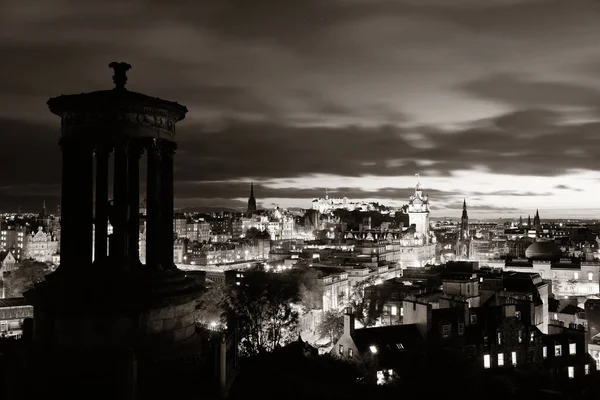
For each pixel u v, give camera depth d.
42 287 36.47
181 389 32.75
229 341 39.81
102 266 36.16
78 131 36.56
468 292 130.50
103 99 35.75
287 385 49.38
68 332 34.81
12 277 169.00
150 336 35.12
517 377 85.50
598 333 131.12
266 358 58.69
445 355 66.88
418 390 63.47
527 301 119.00
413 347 84.94
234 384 39.62
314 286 162.25
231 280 154.38
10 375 30.62
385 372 84.44
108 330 34.38
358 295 170.12
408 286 143.25
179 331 37.00
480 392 66.25
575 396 74.38
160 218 39.00
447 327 96.00
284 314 98.44
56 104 36.94
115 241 36.31
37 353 34.25
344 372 65.50
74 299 34.50
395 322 131.75
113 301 34.31
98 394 30.77
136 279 35.88
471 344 94.31
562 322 143.62
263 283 100.62
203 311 100.50
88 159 36.88
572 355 104.38
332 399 51.28
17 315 123.19
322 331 135.62
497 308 107.06
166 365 33.72
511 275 147.00
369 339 92.00
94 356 33.56
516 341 98.25
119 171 36.31
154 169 37.62
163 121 38.28
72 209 36.81
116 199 36.25
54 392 30.94
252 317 87.19
